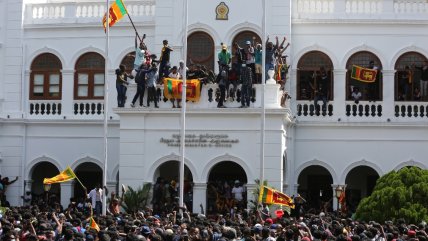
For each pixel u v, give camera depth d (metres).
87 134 51.97
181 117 41.91
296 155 50.56
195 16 50.84
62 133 52.22
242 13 50.56
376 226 28.34
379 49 50.97
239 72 44.72
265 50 44.59
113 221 29.98
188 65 50.78
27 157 52.50
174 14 50.97
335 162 50.31
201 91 45.12
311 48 51.12
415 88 50.75
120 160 45.50
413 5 51.09
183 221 31.16
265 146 44.47
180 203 41.00
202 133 44.94
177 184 45.34
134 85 45.97
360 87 51.09
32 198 52.62
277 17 50.44
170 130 45.22
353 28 51.09
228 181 48.47
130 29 52.28
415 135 49.94
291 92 50.81
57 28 53.06
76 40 52.94
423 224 30.52
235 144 44.69
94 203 42.41
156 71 45.47
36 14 53.75
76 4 53.22
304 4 51.50
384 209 36.69
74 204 45.06
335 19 50.84
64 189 52.09
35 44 53.34
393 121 50.00
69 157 52.06
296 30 51.28
